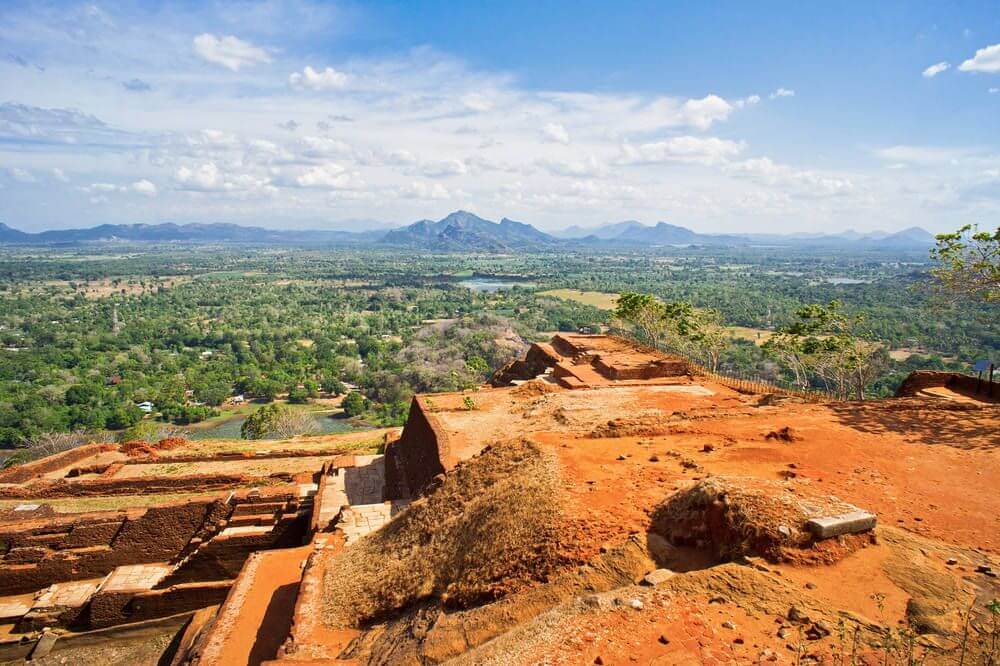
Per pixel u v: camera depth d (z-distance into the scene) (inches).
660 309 2079.2
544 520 593.0
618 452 774.5
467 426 1167.6
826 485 677.9
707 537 551.2
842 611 444.1
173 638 943.0
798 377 1759.4
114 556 1084.5
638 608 460.1
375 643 585.6
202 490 1288.1
